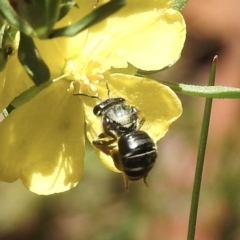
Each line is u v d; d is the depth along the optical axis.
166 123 0.12
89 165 0.19
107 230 0.19
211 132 0.20
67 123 0.12
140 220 0.19
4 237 0.19
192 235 0.12
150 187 0.19
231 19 0.22
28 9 0.10
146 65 0.11
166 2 0.11
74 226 0.19
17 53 0.11
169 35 0.12
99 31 0.12
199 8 0.22
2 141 0.11
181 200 0.19
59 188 0.11
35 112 0.11
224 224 0.19
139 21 0.12
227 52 0.22
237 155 0.19
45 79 0.10
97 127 0.12
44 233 0.19
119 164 0.11
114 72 0.12
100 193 0.19
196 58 0.22
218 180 0.19
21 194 0.19
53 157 0.11
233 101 0.20
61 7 0.10
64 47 0.11
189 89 0.12
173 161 0.20
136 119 0.11
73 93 0.12
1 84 0.11
